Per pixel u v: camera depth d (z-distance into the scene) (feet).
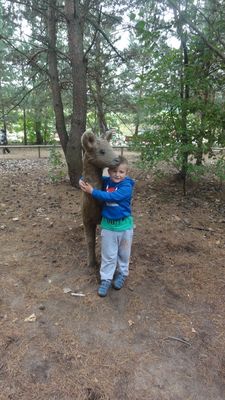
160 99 19.27
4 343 7.64
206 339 8.06
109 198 8.68
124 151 46.91
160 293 9.93
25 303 9.22
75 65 20.71
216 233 14.94
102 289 9.59
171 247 13.16
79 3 20.99
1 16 24.40
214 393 6.57
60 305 9.16
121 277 10.01
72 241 13.42
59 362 7.16
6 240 13.50
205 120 18.71
